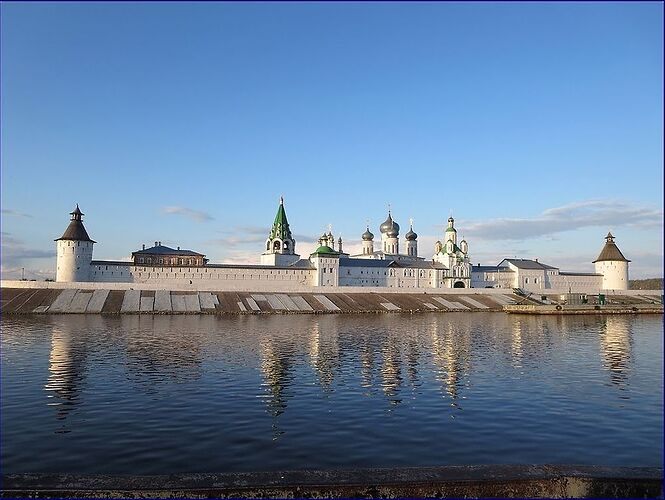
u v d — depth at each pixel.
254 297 116.75
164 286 116.69
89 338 57.44
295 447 21.16
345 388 32.16
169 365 39.94
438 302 127.81
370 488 14.49
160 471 18.59
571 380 35.44
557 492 14.85
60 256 122.44
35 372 36.62
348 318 95.94
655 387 33.16
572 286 176.88
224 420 24.92
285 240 162.38
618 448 21.38
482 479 14.88
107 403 28.03
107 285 112.56
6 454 20.23
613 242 180.12
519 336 65.81
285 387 32.34
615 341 61.03
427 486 14.66
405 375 36.69
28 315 90.25
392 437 22.50
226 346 51.78
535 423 24.73
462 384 33.69
